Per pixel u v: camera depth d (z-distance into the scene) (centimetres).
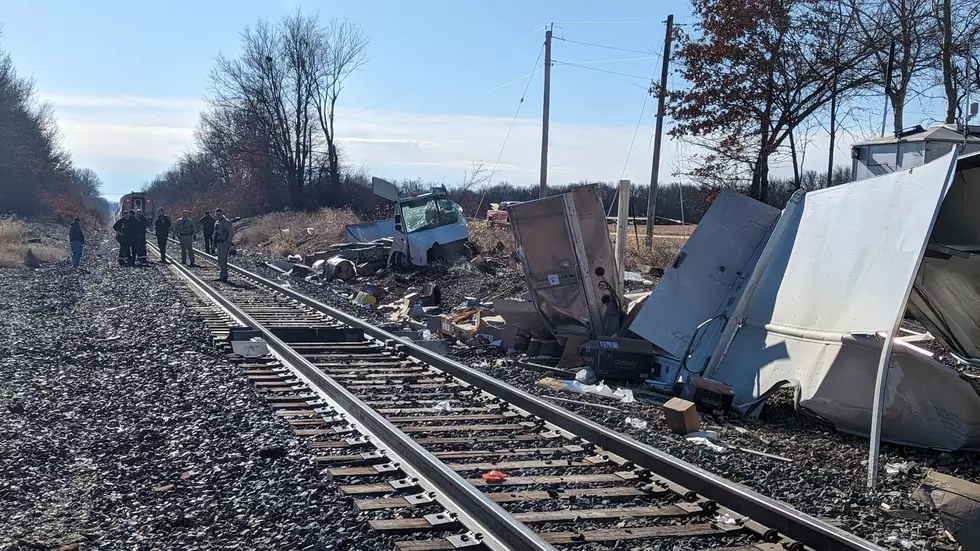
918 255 745
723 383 952
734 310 1016
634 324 1102
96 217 9662
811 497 604
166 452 695
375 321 1653
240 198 7375
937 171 793
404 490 597
